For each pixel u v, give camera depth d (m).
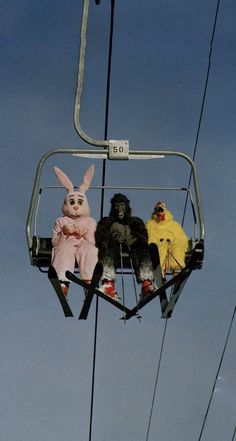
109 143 7.08
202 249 6.77
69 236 7.48
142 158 7.21
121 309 6.79
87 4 6.81
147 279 7.35
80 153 7.23
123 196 7.54
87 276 7.25
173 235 7.61
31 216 7.25
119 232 7.41
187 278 6.83
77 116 6.99
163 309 7.02
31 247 7.26
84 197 7.69
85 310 6.90
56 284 6.81
